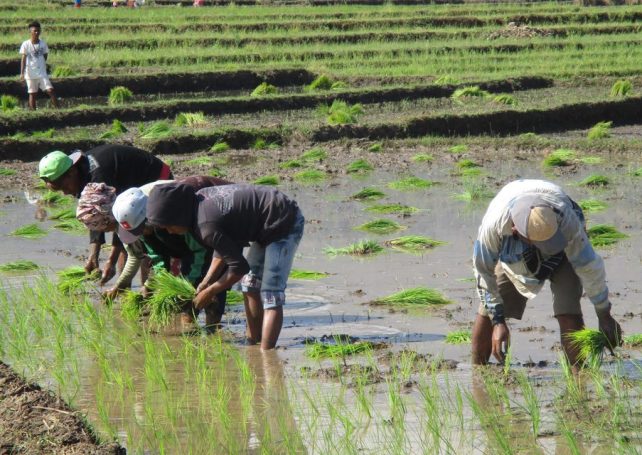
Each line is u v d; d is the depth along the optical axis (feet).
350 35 406.41
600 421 68.49
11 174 196.85
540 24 468.34
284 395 75.77
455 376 79.36
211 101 271.90
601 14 483.10
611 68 335.67
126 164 97.96
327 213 155.12
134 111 262.47
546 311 98.07
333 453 63.72
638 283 108.37
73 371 82.07
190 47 380.99
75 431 65.72
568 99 277.85
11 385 74.38
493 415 69.97
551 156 203.00
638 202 160.04
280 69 334.85
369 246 127.85
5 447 63.05
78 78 309.22
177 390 77.20
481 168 199.72
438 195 169.99
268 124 244.22
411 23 450.71
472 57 367.25
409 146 227.81
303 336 92.73
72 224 147.02
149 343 85.76
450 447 63.93
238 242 84.12
